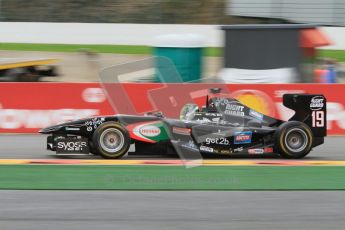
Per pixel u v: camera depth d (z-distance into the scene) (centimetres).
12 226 2011
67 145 3278
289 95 3472
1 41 9462
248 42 6153
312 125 3472
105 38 9344
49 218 2108
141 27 9281
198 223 2064
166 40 6231
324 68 6444
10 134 4409
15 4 10994
